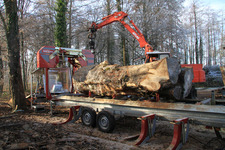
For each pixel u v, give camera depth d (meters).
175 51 21.95
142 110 4.89
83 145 4.10
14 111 8.27
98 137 5.06
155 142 4.70
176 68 5.30
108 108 5.72
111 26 21.33
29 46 20.67
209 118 3.80
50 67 8.28
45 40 20.31
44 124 6.04
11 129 5.07
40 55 8.06
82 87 7.40
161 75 5.02
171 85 5.08
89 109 6.04
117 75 5.95
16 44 8.58
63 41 17.59
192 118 4.04
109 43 24.78
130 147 4.23
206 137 5.04
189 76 6.16
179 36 21.17
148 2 19.69
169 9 20.61
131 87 5.61
